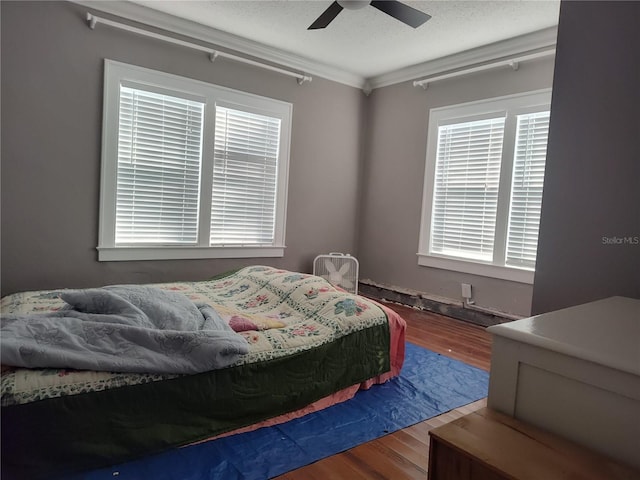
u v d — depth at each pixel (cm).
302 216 456
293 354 202
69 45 312
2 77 290
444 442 90
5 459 136
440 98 423
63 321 166
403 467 169
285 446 179
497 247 378
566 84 167
